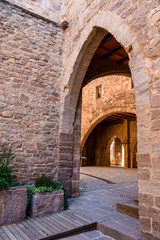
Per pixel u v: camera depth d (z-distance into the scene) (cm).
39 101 488
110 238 288
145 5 278
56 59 534
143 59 268
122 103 1157
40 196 366
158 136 234
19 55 473
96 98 1372
